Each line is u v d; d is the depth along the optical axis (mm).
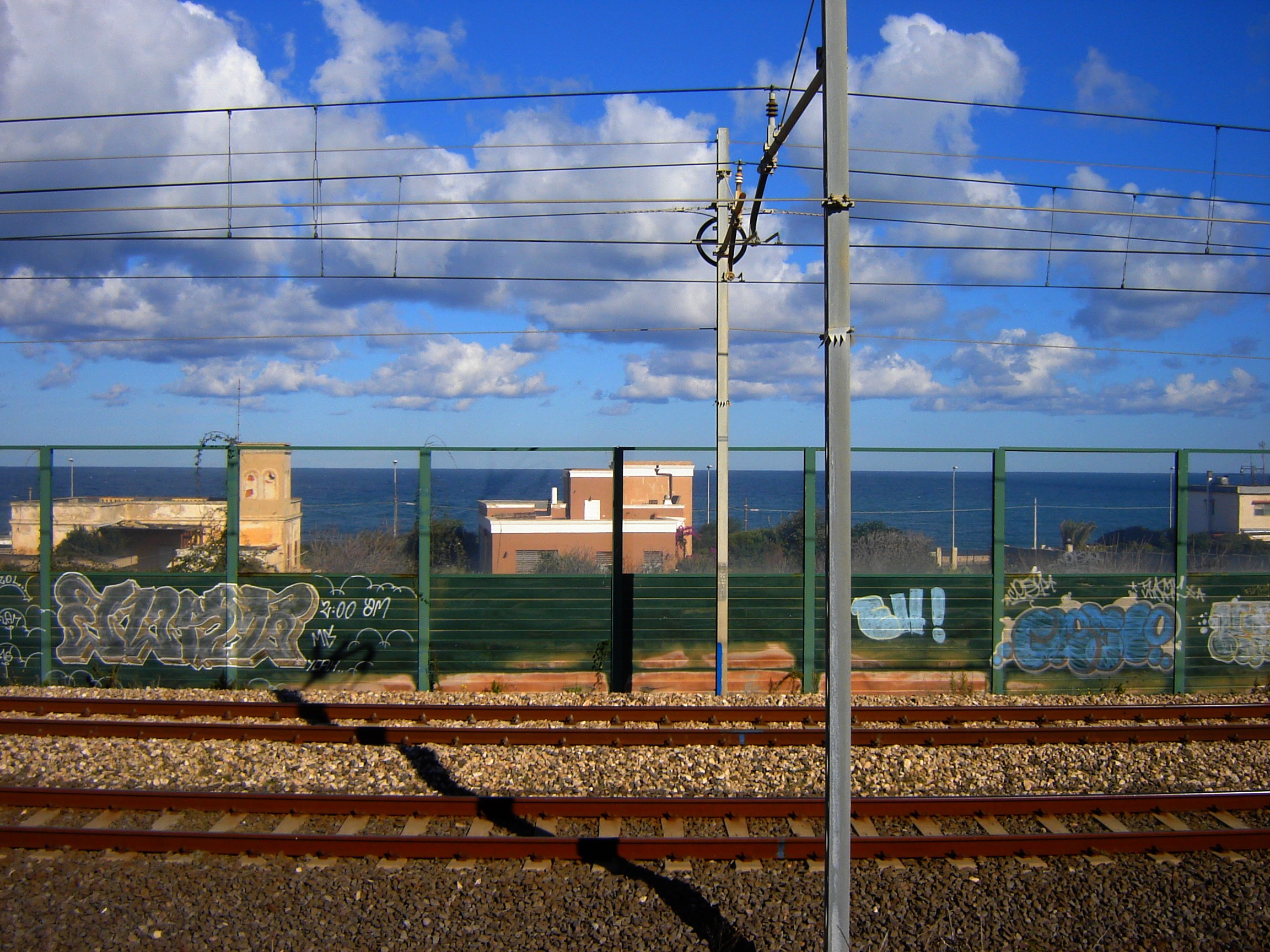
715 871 6375
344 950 5414
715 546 11430
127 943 5430
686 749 9039
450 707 10188
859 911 5852
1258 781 8414
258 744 9102
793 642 11789
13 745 8961
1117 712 10344
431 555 11719
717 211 10391
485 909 5848
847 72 4730
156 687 11711
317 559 11773
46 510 11742
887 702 11219
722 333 11188
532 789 8031
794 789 8070
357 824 7137
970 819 7293
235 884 6133
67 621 11781
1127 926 5707
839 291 4715
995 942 5535
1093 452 11820
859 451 11719
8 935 5480
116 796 7355
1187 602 11930
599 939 5535
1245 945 5523
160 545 11820
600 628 11773
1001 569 11805
